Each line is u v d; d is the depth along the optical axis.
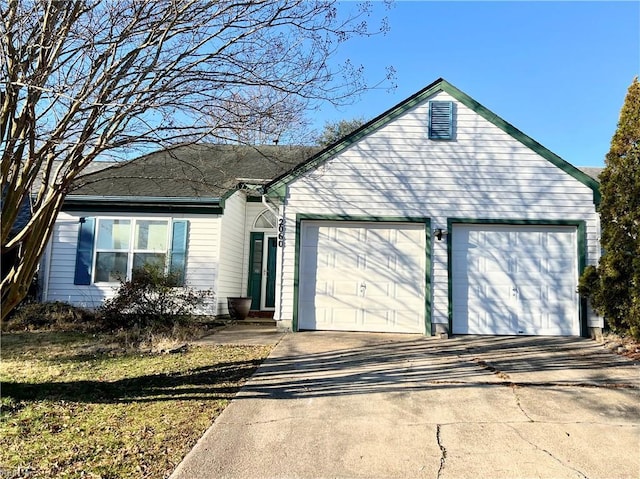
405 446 4.03
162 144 5.72
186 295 10.05
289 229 9.83
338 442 4.11
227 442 4.09
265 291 13.66
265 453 3.88
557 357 7.39
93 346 8.01
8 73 4.80
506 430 4.38
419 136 9.92
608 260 8.73
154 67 5.16
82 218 11.83
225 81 5.66
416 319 9.59
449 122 9.89
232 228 12.73
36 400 5.16
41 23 4.94
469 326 9.51
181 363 6.90
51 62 4.96
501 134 9.85
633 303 8.29
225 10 5.31
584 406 5.04
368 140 9.95
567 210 9.65
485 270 9.66
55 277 11.68
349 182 9.91
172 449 3.95
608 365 6.84
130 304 9.52
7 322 9.78
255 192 11.67
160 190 11.88
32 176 5.12
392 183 9.86
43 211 5.08
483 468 3.63
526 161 9.77
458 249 9.75
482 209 9.73
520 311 9.52
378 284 9.73
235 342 8.50
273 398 5.30
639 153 8.66
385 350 7.86
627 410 4.92
